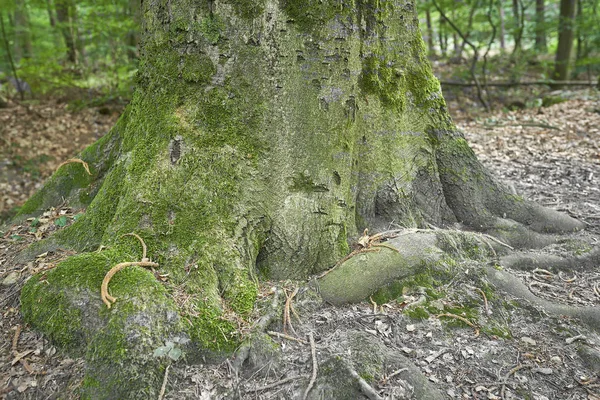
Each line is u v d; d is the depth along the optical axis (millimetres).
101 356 2674
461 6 16547
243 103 3367
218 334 2877
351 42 3525
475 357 3059
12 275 3486
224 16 3287
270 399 2629
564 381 2959
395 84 4109
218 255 3166
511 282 3719
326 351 2871
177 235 3186
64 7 13953
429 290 3498
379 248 3625
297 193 3461
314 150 3465
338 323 3164
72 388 2672
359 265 3490
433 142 4465
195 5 3316
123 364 2631
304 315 3193
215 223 3234
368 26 3900
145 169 3387
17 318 3123
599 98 11703
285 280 3447
